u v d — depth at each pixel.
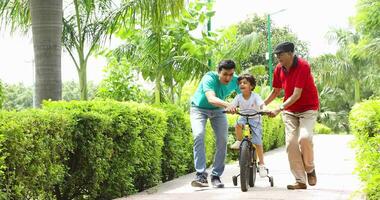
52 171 6.36
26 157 5.80
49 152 6.30
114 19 11.94
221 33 16.92
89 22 12.45
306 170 7.89
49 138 6.32
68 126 6.76
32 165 5.99
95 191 7.38
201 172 8.42
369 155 5.75
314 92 7.79
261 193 7.59
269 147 17.56
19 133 5.68
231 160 13.71
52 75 9.35
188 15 15.34
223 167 8.60
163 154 9.72
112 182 7.82
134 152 8.20
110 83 13.35
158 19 11.36
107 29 12.07
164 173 9.85
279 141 19.05
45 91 9.33
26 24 11.84
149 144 8.81
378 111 6.08
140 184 8.79
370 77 42.66
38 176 6.17
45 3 9.35
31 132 5.93
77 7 12.28
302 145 7.69
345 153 14.80
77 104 7.70
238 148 8.04
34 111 6.38
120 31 14.50
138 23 12.70
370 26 22.55
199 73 15.20
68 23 12.57
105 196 7.84
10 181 5.62
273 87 8.30
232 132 13.95
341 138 24.02
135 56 15.48
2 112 5.95
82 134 7.10
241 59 17.91
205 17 15.76
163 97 15.59
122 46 15.74
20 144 5.70
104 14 12.48
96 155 7.30
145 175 8.75
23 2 11.62
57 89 9.40
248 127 8.17
